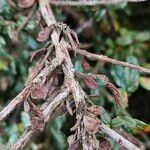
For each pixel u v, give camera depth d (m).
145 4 0.64
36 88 0.32
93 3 0.44
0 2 0.54
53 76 0.33
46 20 0.44
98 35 0.61
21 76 0.59
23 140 0.30
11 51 0.57
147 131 0.50
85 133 0.28
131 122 0.40
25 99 0.31
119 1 0.42
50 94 0.33
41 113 0.31
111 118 0.41
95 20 0.58
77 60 0.48
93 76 0.33
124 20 0.63
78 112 0.29
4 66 0.58
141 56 0.60
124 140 0.29
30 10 0.52
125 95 0.43
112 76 0.52
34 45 0.54
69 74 0.32
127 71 0.47
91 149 0.28
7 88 0.61
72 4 0.47
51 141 0.56
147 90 0.58
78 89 0.31
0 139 0.51
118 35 0.60
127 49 0.58
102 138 0.31
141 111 0.60
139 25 0.65
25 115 0.49
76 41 0.37
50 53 0.37
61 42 0.37
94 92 0.46
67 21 0.62
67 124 0.49
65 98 0.31
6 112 0.31
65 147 0.55
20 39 0.54
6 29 0.53
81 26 0.60
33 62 0.54
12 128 0.52
